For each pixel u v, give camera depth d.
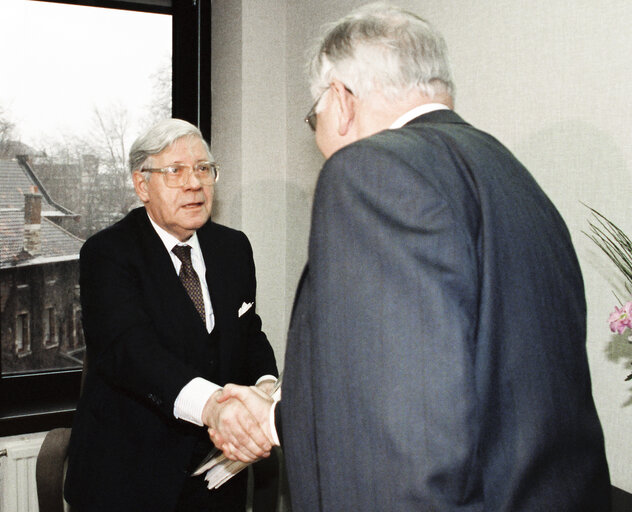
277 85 2.46
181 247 1.62
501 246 0.66
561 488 0.65
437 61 0.80
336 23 0.87
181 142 1.54
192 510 1.60
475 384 0.61
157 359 1.39
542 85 1.35
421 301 0.60
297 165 2.42
